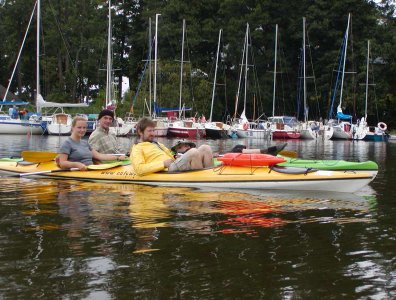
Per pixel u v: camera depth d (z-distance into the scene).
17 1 52.56
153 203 6.60
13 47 54.44
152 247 4.50
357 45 47.94
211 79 50.53
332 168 8.61
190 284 3.63
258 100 49.41
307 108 44.50
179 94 43.38
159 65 43.44
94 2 55.03
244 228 5.23
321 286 3.64
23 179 8.89
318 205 6.59
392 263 4.14
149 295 3.44
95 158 9.30
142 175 8.28
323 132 35.81
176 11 53.31
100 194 7.32
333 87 48.69
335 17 50.00
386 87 46.28
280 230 5.16
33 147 20.20
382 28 48.97
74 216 5.75
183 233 4.98
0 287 3.55
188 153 8.25
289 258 4.23
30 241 4.66
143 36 53.44
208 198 7.00
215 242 4.67
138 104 40.44
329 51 50.06
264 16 50.38
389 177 10.16
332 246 4.60
